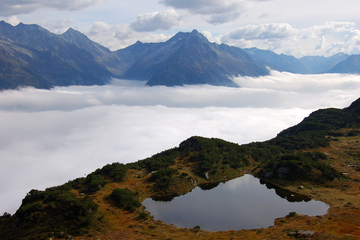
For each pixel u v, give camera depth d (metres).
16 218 73.94
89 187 102.44
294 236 59.59
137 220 77.44
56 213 71.25
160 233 68.19
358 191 93.06
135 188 107.31
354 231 59.62
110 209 81.62
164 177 113.00
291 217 77.06
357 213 72.19
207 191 110.56
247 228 73.75
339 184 101.44
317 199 91.62
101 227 69.19
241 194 106.06
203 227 75.88
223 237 65.12
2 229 75.75
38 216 70.44
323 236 57.25
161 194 104.25
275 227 69.62
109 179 113.38
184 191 108.31
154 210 89.88
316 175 108.50
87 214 71.31
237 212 87.38
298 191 101.75
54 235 64.50
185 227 75.94
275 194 104.88
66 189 102.06
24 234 66.19
